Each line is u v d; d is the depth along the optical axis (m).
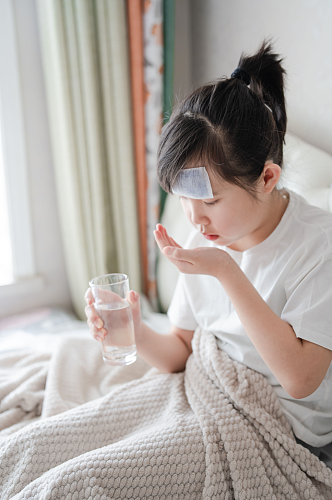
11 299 1.76
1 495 0.68
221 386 0.81
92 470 0.64
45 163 1.75
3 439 0.75
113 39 1.54
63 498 0.62
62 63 1.49
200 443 0.72
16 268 1.76
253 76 0.81
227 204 0.73
